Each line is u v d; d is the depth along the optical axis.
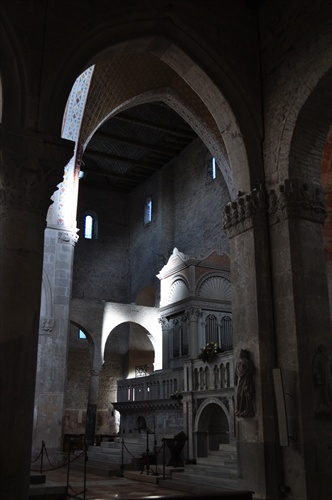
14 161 8.17
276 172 10.56
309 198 10.24
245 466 9.58
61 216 18.98
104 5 9.66
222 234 26.11
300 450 8.91
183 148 31.38
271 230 10.45
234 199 11.14
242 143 10.91
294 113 10.38
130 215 36.56
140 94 17.89
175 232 31.14
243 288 10.49
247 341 10.14
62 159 8.52
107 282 34.72
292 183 10.16
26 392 7.50
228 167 17.02
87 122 18.95
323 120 10.51
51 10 9.14
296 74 10.48
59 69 8.90
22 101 8.47
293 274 9.80
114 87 17.89
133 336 32.78
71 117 18.42
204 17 10.94
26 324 7.70
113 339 32.91
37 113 8.52
